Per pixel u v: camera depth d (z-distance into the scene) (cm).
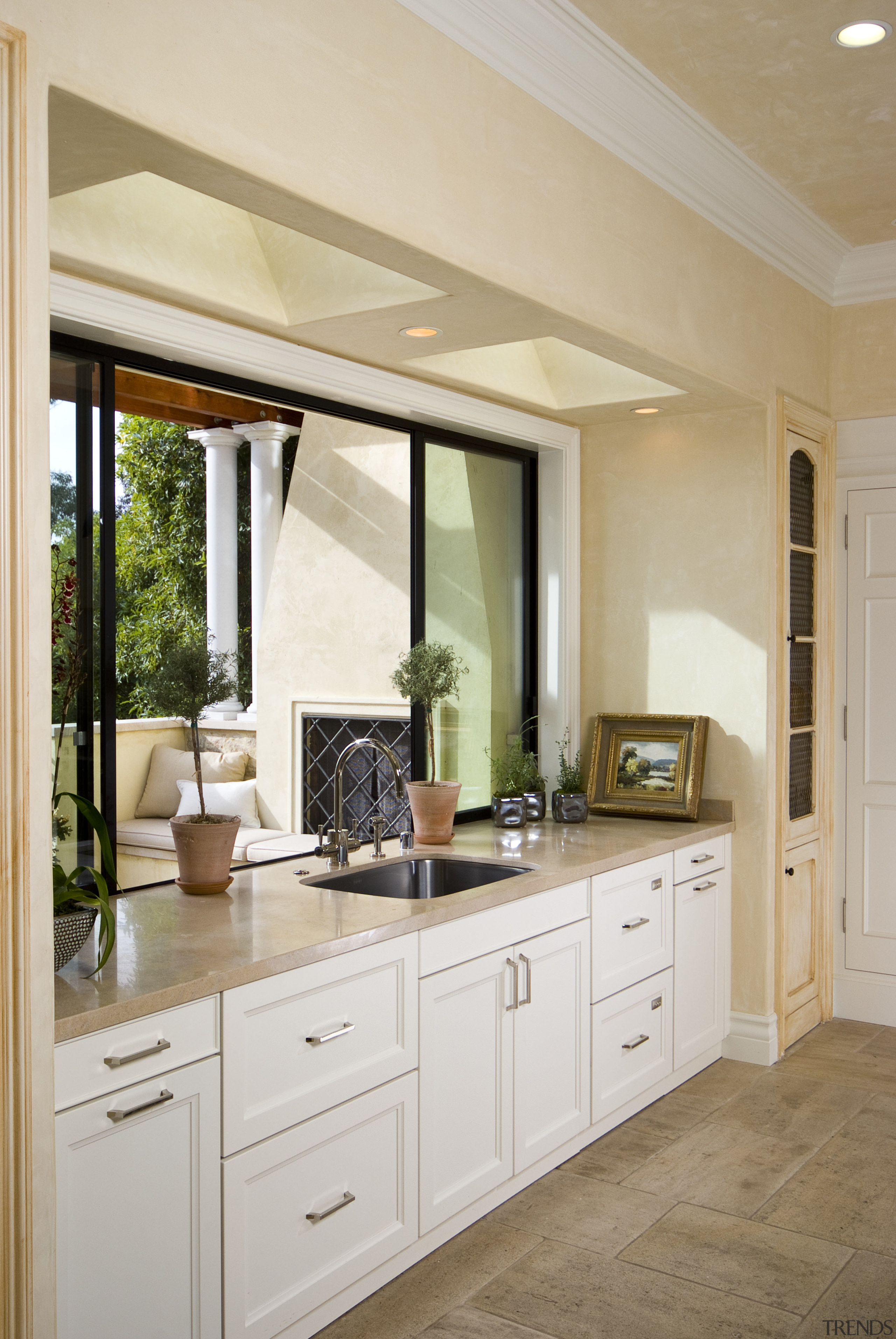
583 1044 328
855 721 457
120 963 218
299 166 206
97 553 271
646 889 360
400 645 509
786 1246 275
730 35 275
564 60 271
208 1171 210
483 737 421
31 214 161
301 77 207
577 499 440
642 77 291
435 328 296
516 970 296
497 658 427
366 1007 248
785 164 352
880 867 454
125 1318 195
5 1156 161
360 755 519
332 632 532
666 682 425
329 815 530
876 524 451
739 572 409
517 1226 286
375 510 518
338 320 288
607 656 439
